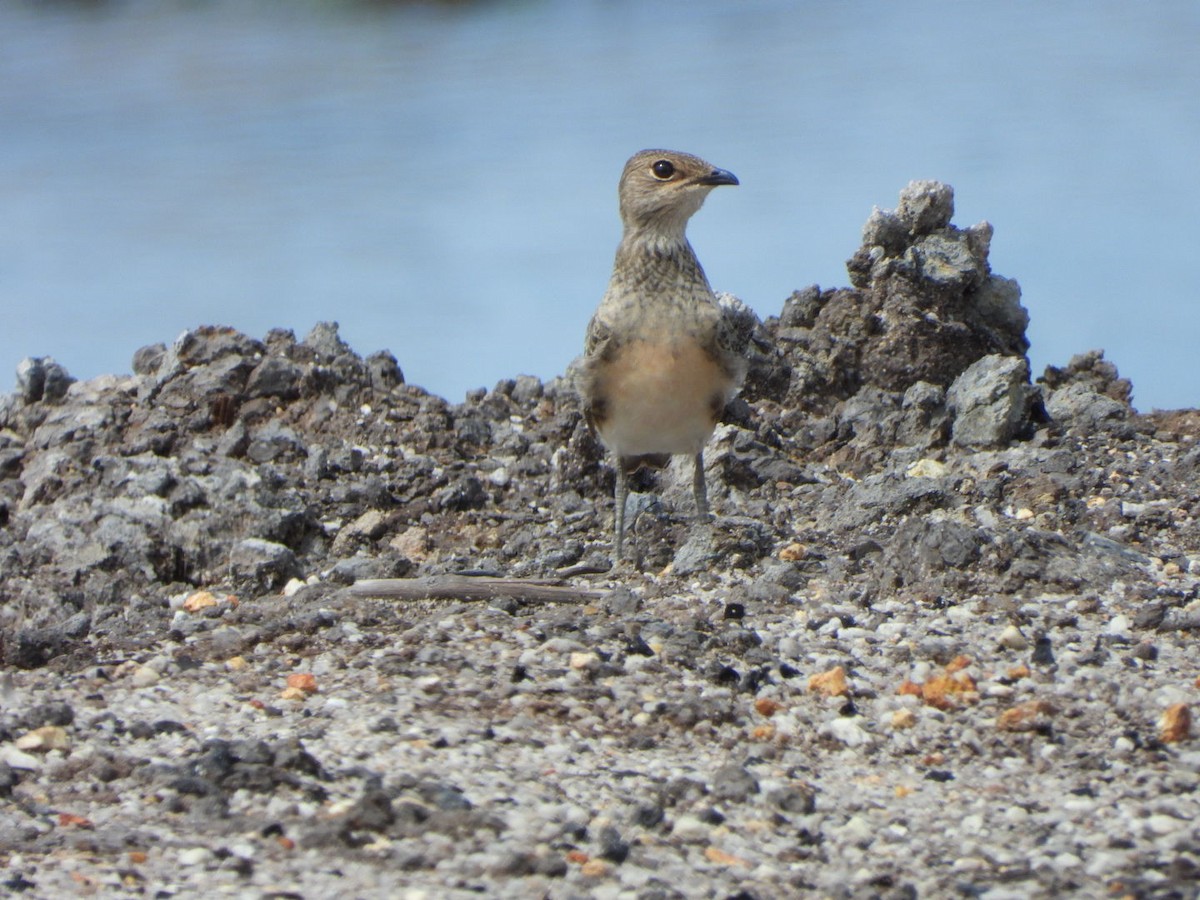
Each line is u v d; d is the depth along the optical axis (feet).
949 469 48.83
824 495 46.91
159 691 33.71
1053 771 30.42
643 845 27.27
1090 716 32.58
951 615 37.91
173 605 40.60
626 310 43.06
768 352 55.31
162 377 52.42
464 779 29.40
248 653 35.94
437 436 51.52
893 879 26.27
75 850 26.50
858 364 55.16
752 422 52.75
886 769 30.71
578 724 32.22
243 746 29.76
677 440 44.45
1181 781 29.78
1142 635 36.65
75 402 52.42
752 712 32.96
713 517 45.14
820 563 41.60
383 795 28.07
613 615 38.52
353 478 48.19
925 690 33.55
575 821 27.86
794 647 36.04
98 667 35.09
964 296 56.34
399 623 37.68
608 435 44.80
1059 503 45.24
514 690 33.53
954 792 29.68
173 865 26.17
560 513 47.47
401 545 44.75
